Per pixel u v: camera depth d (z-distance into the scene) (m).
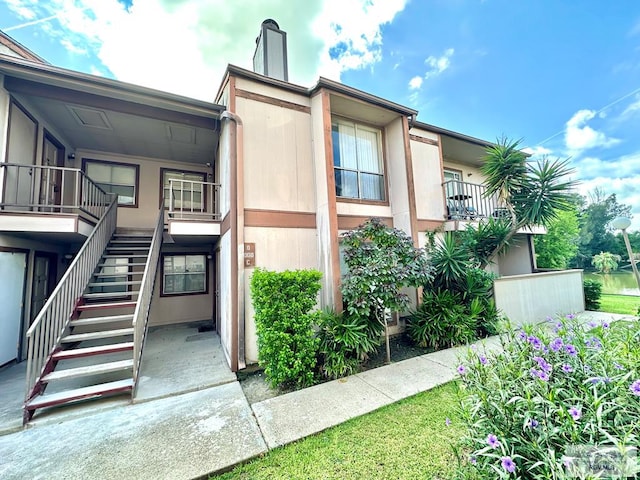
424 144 7.57
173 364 4.81
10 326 4.92
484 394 1.85
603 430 1.42
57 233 4.88
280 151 5.46
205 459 2.50
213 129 6.00
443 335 5.30
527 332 2.32
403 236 5.13
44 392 3.79
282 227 5.30
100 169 7.34
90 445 2.71
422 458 2.37
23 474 2.36
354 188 6.47
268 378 4.09
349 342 4.23
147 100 5.11
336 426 2.91
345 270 5.93
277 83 5.46
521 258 9.61
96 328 6.84
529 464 1.57
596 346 2.01
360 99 5.96
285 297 4.09
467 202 8.81
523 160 6.97
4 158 4.58
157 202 7.86
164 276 7.70
